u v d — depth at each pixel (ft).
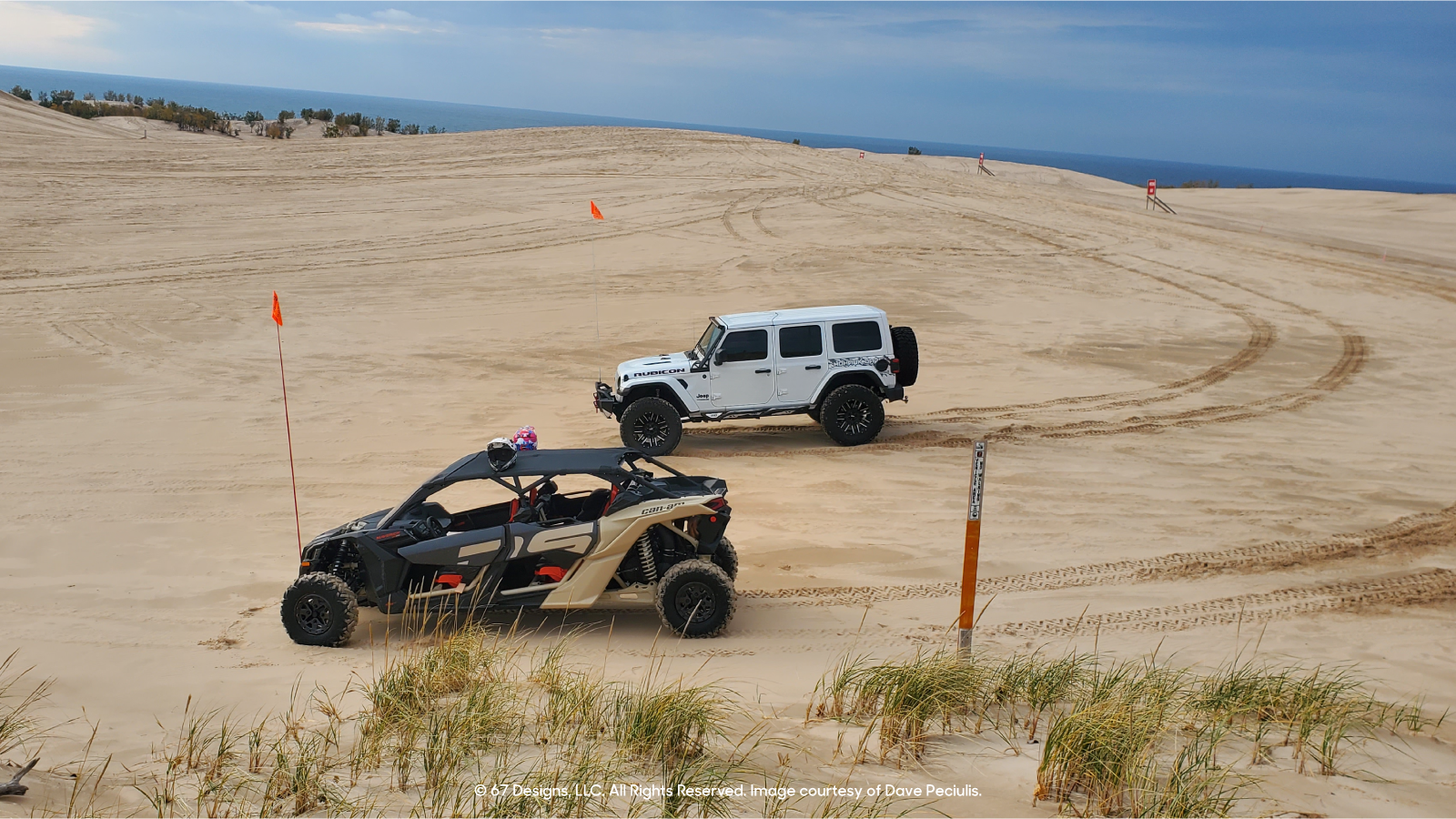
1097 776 13.53
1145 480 35.91
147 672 20.76
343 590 22.52
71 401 49.14
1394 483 35.55
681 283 82.23
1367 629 22.52
